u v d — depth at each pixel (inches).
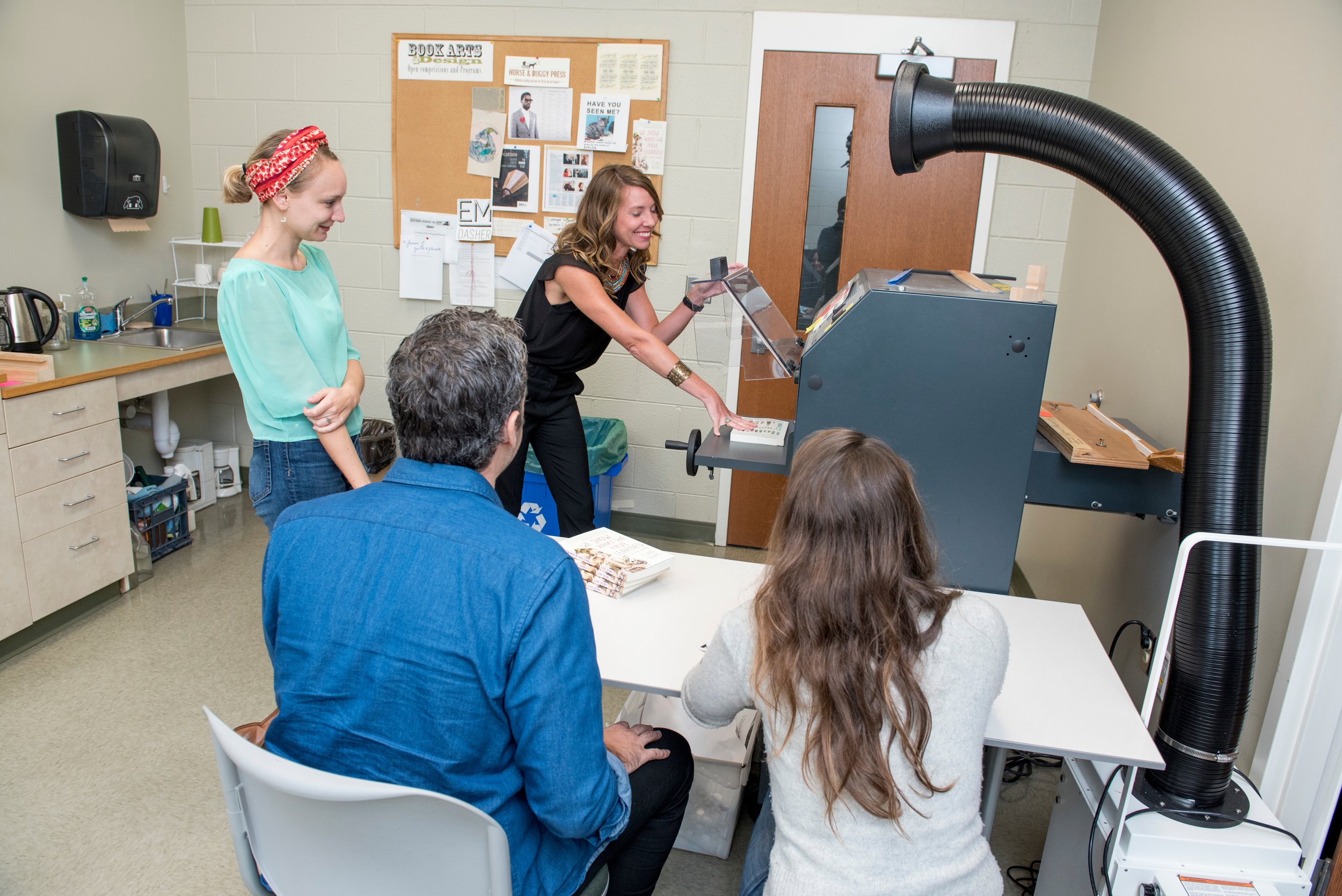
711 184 135.6
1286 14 70.9
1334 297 62.4
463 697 39.9
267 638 45.8
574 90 135.0
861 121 129.6
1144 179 63.1
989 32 124.5
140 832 78.2
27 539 103.3
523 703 39.8
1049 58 124.5
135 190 132.3
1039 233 130.0
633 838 57.7
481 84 137.2
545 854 45.5
